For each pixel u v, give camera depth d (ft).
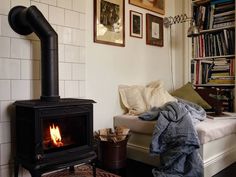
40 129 5.34
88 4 8.23
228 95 10.26
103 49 8.71
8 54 6.35
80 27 7.89
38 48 6.92
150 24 10.58
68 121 6.23
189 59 11.34
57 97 6.07
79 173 7.14
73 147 6.03
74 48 7.73
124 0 9.42
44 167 5.35
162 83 10.18
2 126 6.24
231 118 8.45
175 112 7.00
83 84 8.00
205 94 10.14
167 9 11.48
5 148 6.29
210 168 6.98
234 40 10.03
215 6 10.59
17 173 6.01
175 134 6.43
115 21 9.06
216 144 7.35
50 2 7.13
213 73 10.67
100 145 7.52
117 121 8.82
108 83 8.90
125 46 9.52
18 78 6.53
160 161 6.72
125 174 7.18
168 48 11.64
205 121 7.80
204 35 10.96
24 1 6.61
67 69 7.55
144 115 7.91
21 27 6.50
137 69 10.05
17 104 5.81
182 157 6.31
